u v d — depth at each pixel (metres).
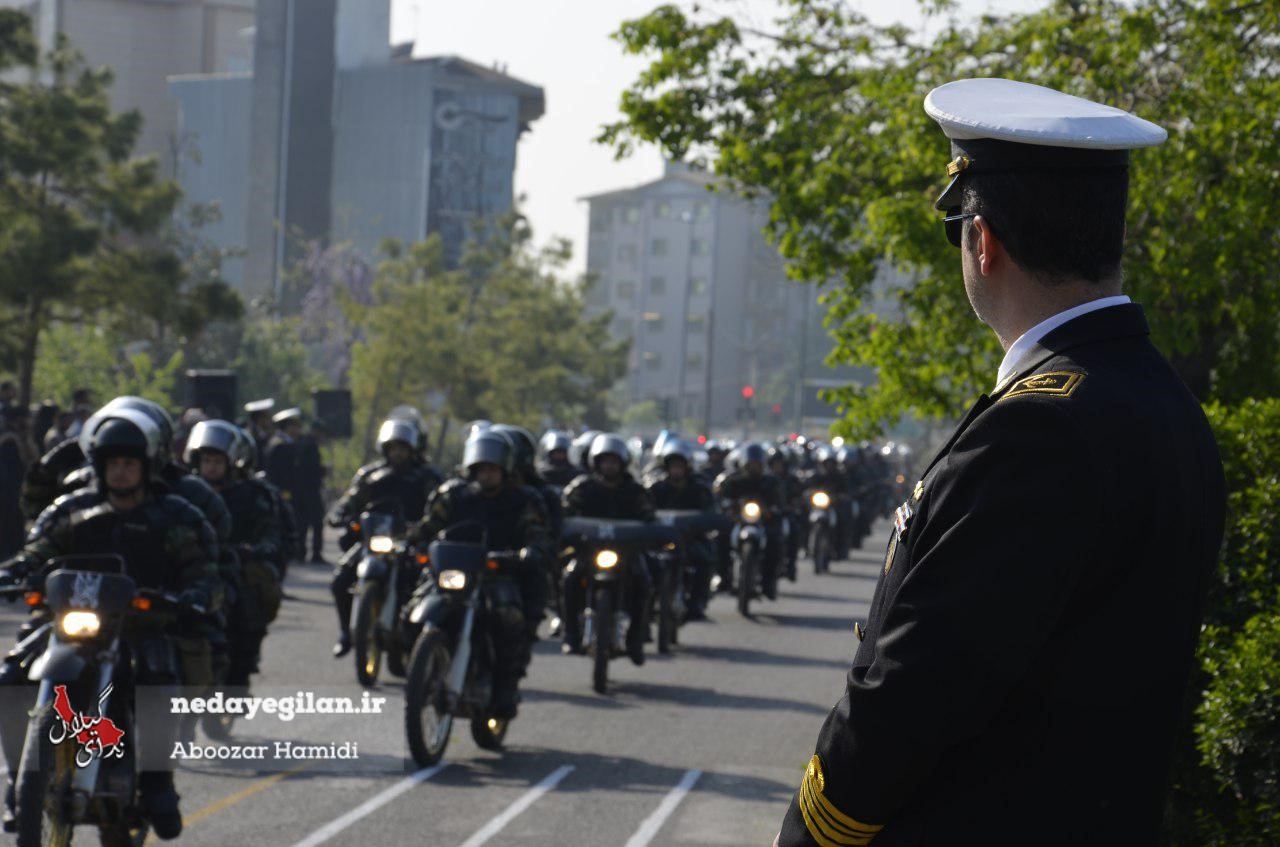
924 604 3.14
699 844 12.22
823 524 41.66
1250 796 8.11
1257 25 14.83
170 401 51.81
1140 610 3.16
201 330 51.22
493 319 74.94
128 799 9.88
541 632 26.67
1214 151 14.33
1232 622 9.08
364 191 152.12
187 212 117.88
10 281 45.59
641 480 26.67
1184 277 14.38
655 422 175.88
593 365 91.69
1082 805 3.14
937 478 3.32
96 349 53.31
